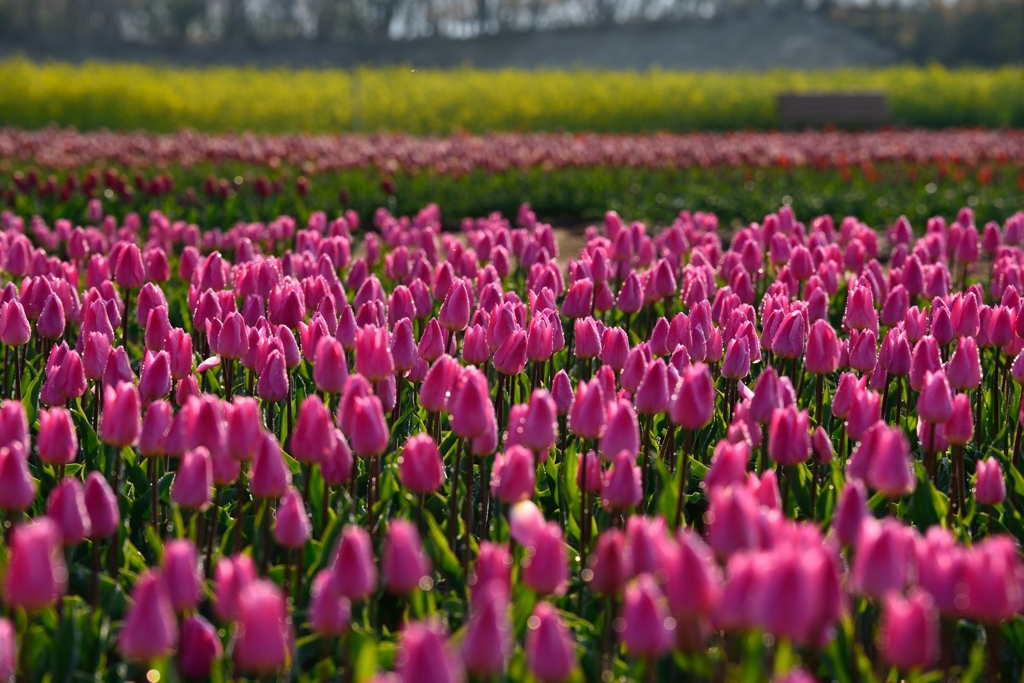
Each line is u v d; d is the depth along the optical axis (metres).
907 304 5.24
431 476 3.14
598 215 15.11
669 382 3.96
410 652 1.95
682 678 2.86
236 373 5.48
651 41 79.06
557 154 17.33
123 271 6.01
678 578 2.16
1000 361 5.48
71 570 3.25
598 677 2.88
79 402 4.57
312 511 3.72
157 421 3.24
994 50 78.25
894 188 15.76
